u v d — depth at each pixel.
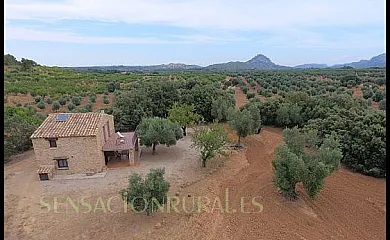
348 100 51.94
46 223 23.36
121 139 35.84
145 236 21.56
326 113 46.91
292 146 28.39
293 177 25.41
